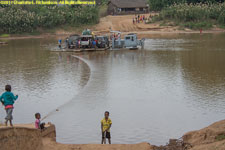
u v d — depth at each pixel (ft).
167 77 86.53
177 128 50.14
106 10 367.45
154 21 304.09
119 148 38.19
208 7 307.17
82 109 60.80
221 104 60.85
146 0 372.58
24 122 54.39
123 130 50.06
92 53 148.36
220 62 108.68
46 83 84.38
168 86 76.38
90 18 308.60
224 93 68.23
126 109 60.23
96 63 116.06
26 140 30.32
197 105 60.85
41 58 134.92
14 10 294.87
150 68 101.30
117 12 346.54
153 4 358.64
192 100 64.18
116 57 130.72
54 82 85.30
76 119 55.47
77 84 82.07
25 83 84.79
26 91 76.07
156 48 159.74
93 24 309.01
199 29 283.18
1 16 287.69
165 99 65.77
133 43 158.81
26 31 288.10
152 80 83.51
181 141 39.45
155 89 74.08
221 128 39.06
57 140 46.65
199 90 71.56
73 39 167.32
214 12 299.99
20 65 115.85
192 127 50.31
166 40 205.26
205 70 94.99
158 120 53.83
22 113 59.57
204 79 82.48
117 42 163.32
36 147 32.91
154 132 48.88
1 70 105.40
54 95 71.92
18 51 164.45
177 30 278.87
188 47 159.33
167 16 305.73
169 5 350.02
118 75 91.61
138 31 285.84
